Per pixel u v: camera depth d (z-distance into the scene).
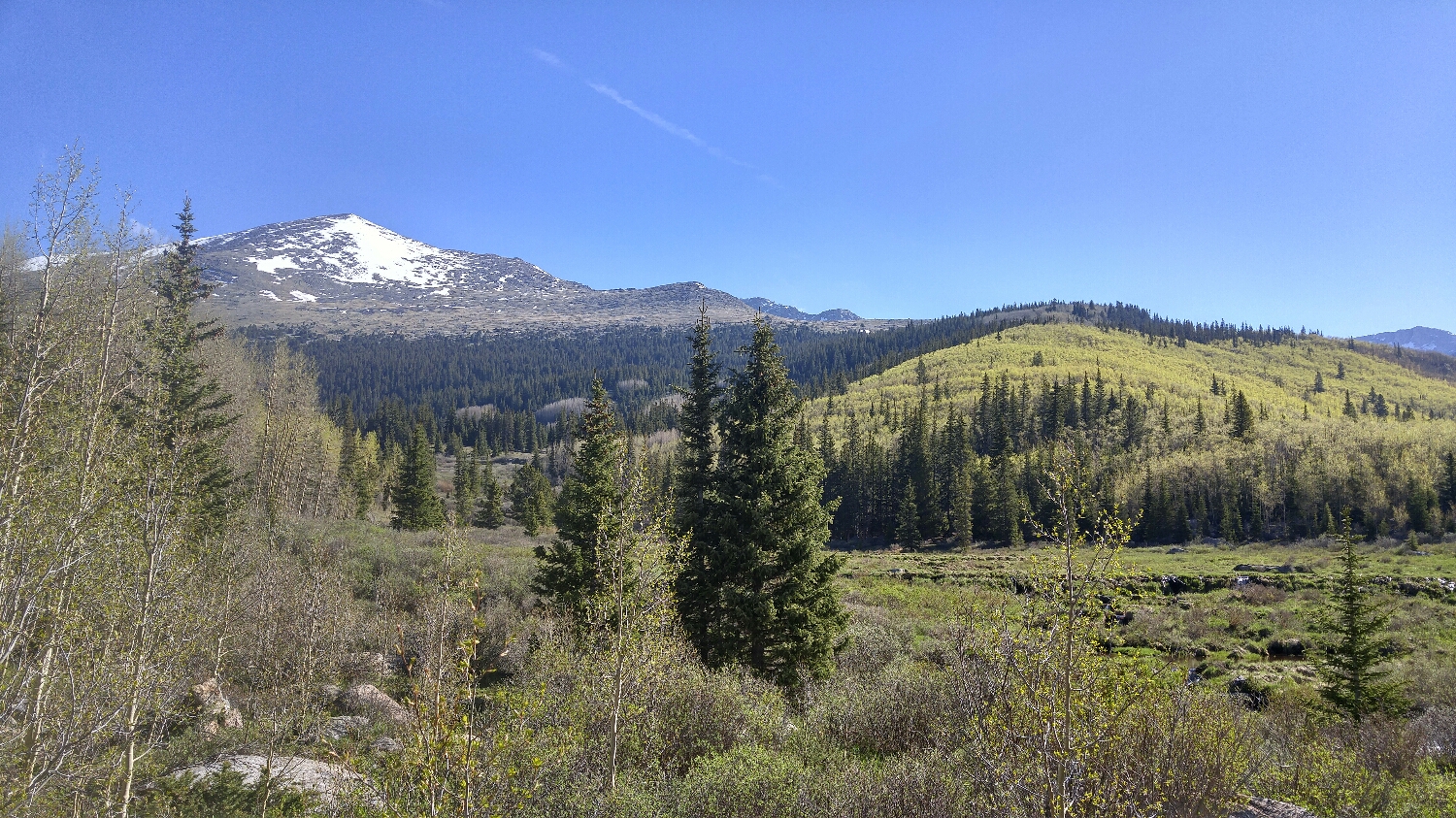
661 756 9.40
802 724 10.48
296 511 43.50
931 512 73.56
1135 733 5.75
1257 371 166.88
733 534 16.25
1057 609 5.41
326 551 26.09
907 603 29.78
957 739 7.49
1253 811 6.77
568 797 6.95
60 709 8.19
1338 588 17.33
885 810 6.78
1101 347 164.00
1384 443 81.12
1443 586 33.00
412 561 27.27
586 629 14.74
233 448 38.03
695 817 6.99
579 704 8.97
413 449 49.78
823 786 7.28
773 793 7.08
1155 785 5.53
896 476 77.94
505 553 37.25
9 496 9.73
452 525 21.88
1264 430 91.31
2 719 8.08
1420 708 16.47
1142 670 5.77
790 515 16.02
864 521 80.19
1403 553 50.53
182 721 11.30
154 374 16.91
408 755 5.78
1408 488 66.56
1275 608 29.73
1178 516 67.88
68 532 9.61
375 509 67.62
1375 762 9.74
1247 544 63.62
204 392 23.69
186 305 25.89
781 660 15.32
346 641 17.17
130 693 8.63
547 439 144.12
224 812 8.83
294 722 12.12
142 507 10.12
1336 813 7.79
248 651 14.76
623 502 11.00
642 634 9.16
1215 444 87.31
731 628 15.40
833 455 81.94
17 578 9.02
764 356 16.81
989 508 69.50
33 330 13.74
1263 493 69.50
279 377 47.19
